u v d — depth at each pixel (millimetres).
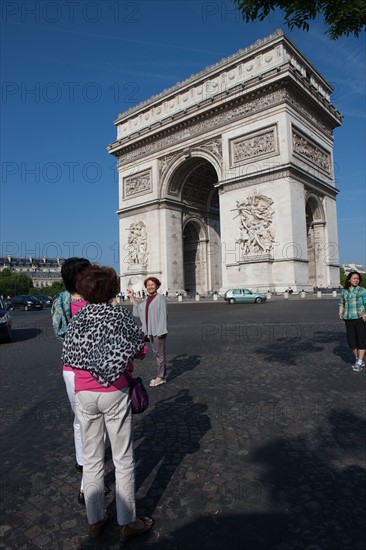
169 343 19516
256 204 52688
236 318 30141
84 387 4648
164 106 66625
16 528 5016
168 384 11680
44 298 76688
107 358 4527
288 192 49875
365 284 113688
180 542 4668
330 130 64312
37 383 12438
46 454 7219
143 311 11820
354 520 4961
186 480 6043
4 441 7887
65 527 5035
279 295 48375
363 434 7605
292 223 49469
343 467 6328
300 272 50344
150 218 66750
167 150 65188
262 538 4684
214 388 11031
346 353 15234
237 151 55812
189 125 62156
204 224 73812
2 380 13055
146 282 11922
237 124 55812
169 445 7312
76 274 6102
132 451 4930
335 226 62344
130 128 72250
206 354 16078
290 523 4945
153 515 5191
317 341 18016
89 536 4852
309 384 11125
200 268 74062
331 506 5266
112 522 5172
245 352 16094
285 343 17812
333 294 49625
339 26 8500
